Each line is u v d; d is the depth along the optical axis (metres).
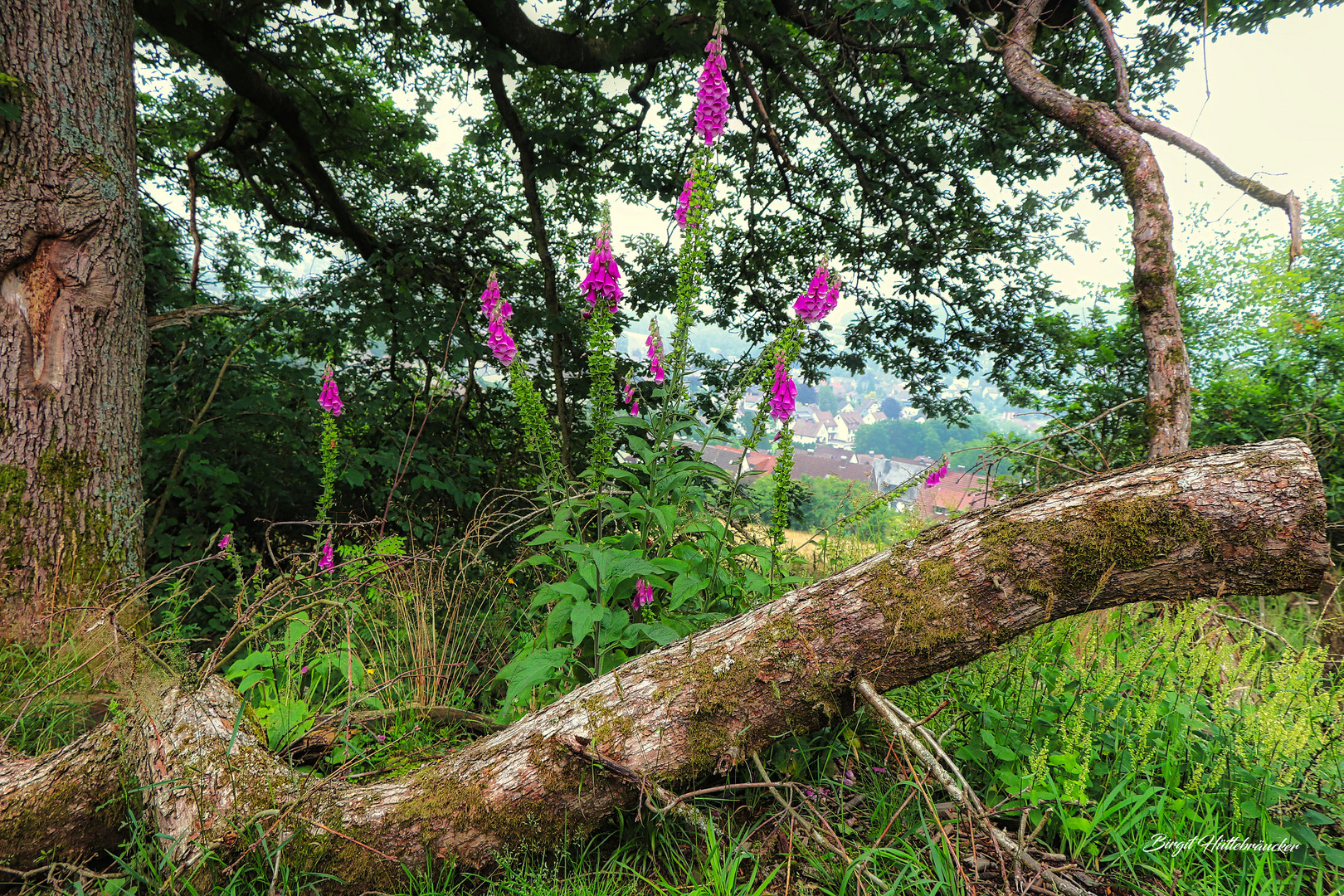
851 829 1.84
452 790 1.81
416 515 5.16
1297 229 4.13
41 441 3.06
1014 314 7.86
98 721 2.37
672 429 2.51
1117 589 1.72
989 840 1.80
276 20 5.97
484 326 6.38
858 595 1.84
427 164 8.03
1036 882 1.62
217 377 4.91
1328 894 1.66
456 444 6.23
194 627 3.49
